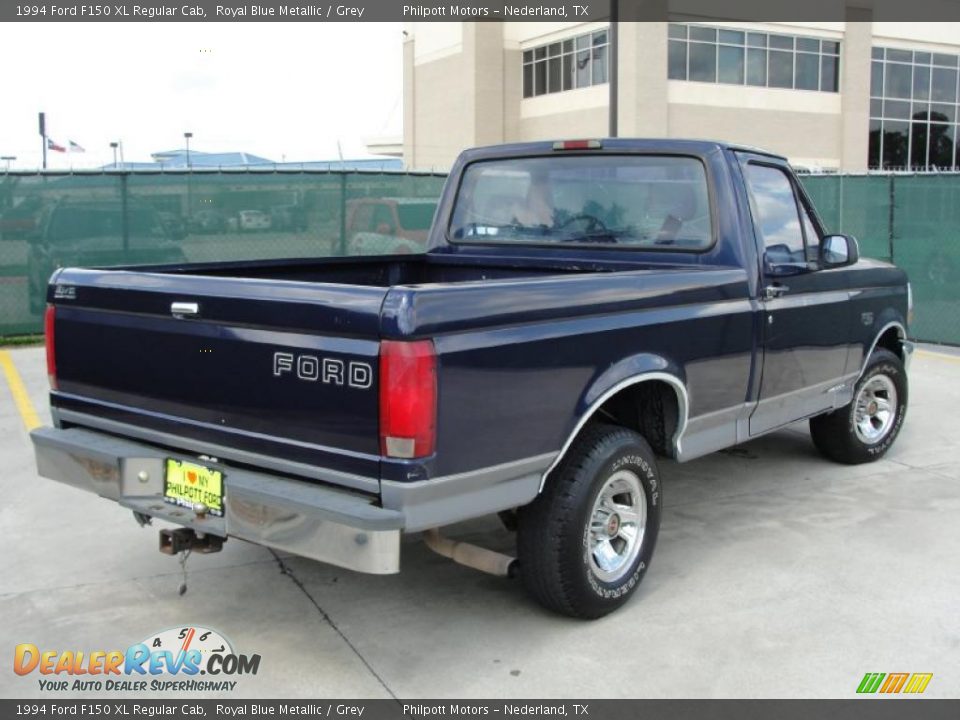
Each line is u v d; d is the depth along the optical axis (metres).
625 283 4.01
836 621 4.11
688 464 6.53
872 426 6.51
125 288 3.88
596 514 4.05
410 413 3.17
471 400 3.35
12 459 6.54
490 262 5.57
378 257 5.74
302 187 12.71
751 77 39.28
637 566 4.21
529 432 3.59
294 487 3.42
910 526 5.27
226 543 5.04
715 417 4.62
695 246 4.84
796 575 4.60
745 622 4.11
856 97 41.38
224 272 4.94
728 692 3.54
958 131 44.78
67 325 4.16
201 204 12.34
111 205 12.00
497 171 5.59
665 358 4.19
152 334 3.82
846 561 4.77
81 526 5.24
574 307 3.75
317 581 4.54
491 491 3.52
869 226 13.45
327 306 3.29
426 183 13.34
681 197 4.89
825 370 5.55
